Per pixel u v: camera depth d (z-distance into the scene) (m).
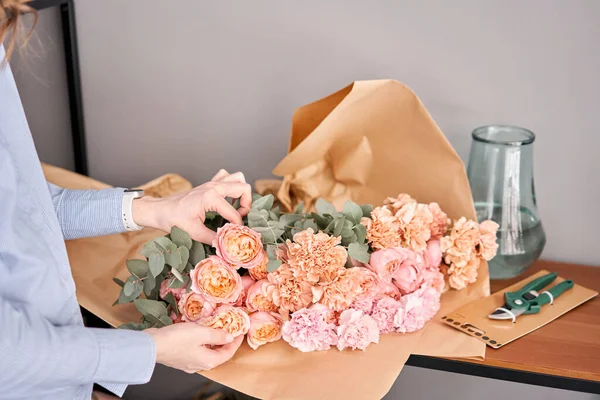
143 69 1.59
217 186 1.12
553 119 1.36
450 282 1.23
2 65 0.95
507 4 1.32
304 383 1.00
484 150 1.26
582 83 1.33
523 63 1.35
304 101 1.50
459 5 1.34
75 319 1.00
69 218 1.15
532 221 1.28
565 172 1.39
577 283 1.33
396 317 1.09
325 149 1.31
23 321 0.87
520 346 1.09
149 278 1.11
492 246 1.21
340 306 1.07
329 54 1.45
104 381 0.92
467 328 1.12
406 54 1.40
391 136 1.25
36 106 1.70
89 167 1.72
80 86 1.64
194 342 0.99
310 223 1.12
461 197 1.24
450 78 1.40
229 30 1.50
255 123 1.55
